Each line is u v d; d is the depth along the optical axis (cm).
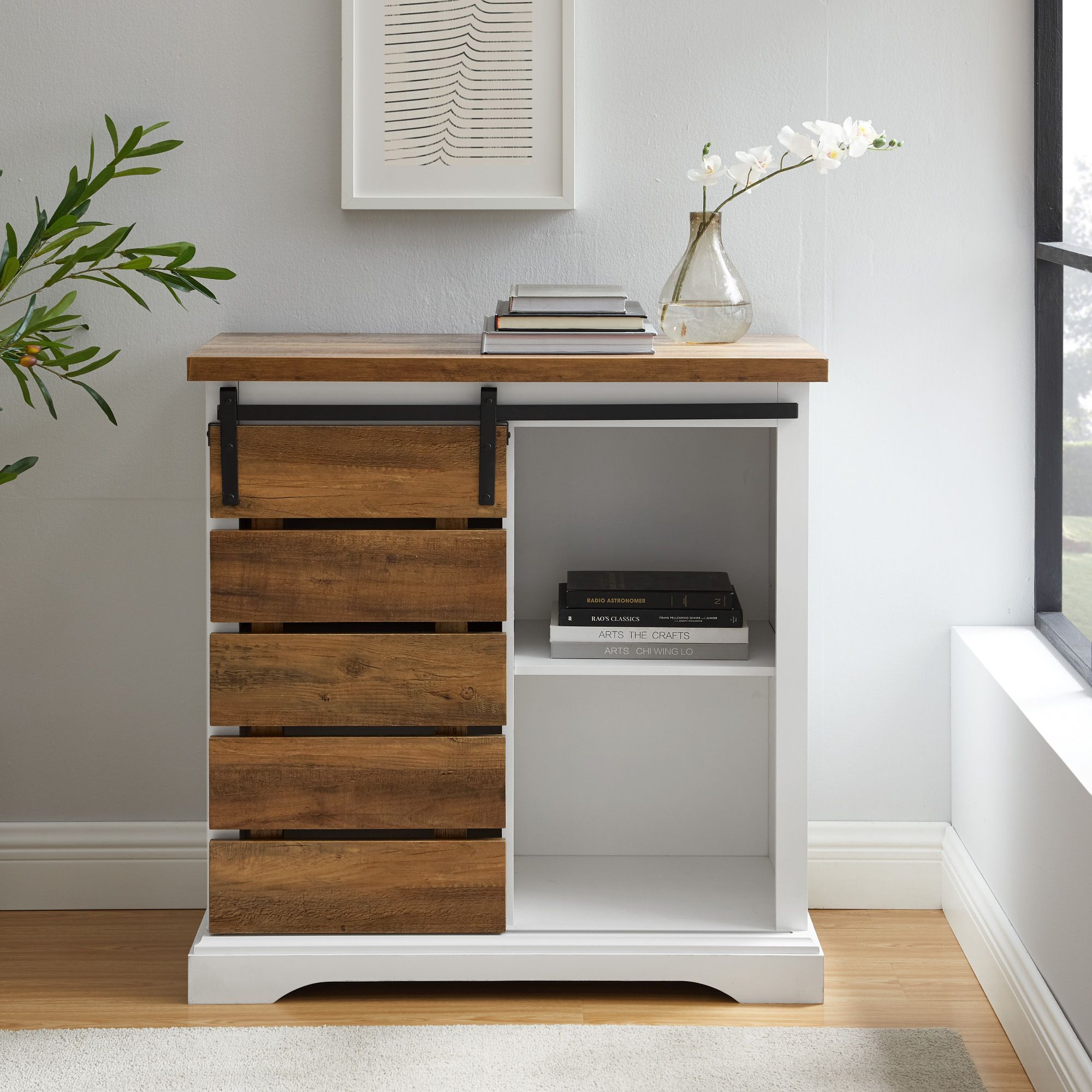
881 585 212
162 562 211
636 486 209
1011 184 203
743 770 214
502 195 202
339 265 205
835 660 214
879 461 209
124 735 215
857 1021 179
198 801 216
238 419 171
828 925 212
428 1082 162
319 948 180
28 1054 169
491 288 206
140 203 203
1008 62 200
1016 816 177
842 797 217
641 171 203
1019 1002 170
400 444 170
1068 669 190
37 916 214
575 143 202
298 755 177
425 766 178
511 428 173
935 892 217
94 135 202
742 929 185
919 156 202
